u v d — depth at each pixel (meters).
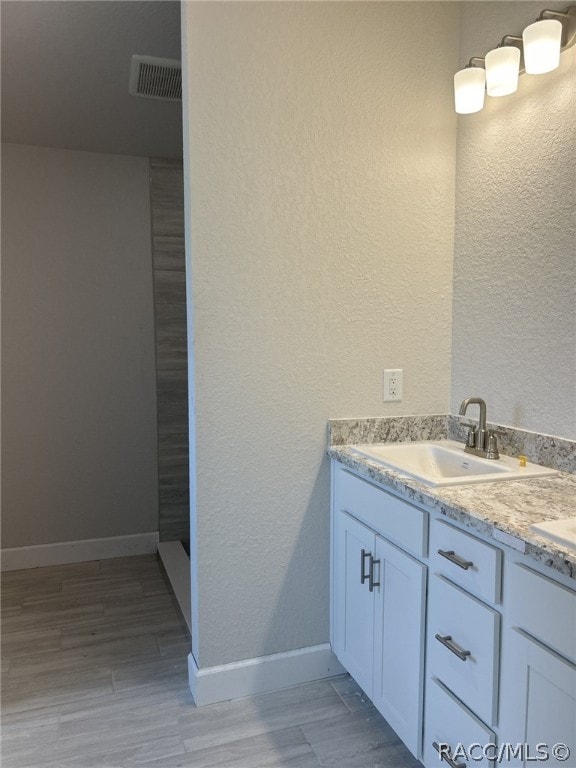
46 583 2.88
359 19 1.88
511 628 1.13
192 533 1.89
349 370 1.96
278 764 1.58
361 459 1.76
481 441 1.80
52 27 1.94
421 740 1.46
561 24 1.53
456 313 2.06
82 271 3.13
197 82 1.71
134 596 2.72
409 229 2.00
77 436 3.17
